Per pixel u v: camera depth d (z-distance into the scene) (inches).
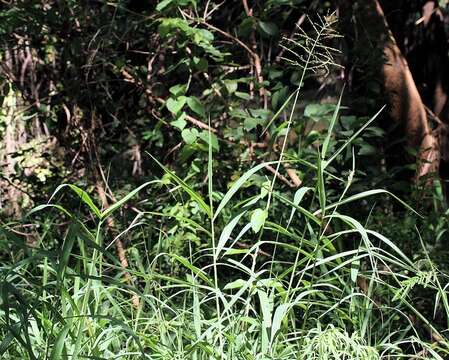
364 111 263.4
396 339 176.9
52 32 244.5
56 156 265.7
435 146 287.9
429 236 225.8
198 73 245.9
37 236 203.6
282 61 257.6
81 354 132.2
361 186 236.1
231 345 129.9
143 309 161.2
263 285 139.3
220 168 231.0
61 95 257.0
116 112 255.9
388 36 280.1
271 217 225.5
